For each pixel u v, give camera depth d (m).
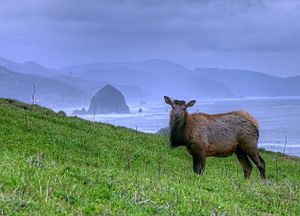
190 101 21.25
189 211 10.66
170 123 21.42
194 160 21.39
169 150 32.38
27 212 7.82
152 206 10.22
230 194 14.73
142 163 24.67
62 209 8.41
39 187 9.34
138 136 35.84
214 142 21.31
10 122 27.34
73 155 22.56
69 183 10.45
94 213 8.77
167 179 14.90
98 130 34.59
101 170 12.95
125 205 9.76
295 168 36.53
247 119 22.02
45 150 21.72
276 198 15.18
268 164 35.94
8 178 9.41
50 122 32.75
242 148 22.00
